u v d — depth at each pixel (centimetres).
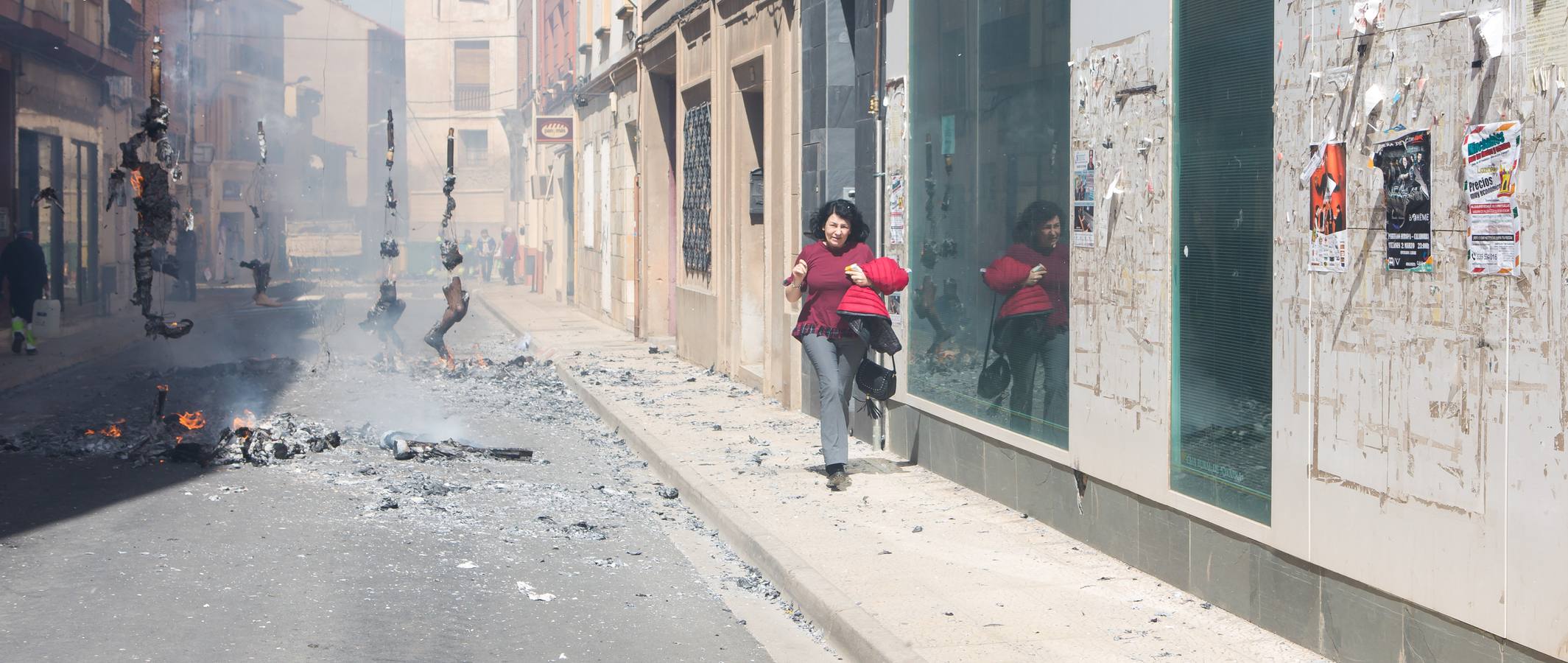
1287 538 522
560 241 3509
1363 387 475
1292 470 517
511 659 539
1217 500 572
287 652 537
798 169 1234
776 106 1328
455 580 657
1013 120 771
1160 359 609
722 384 1499
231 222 5550
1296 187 509
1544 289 393
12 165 2330
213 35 5259
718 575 689
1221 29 559
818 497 828
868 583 618
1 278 2225
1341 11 480
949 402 884
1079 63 678
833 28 1119
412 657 536
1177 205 595
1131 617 565
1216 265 567
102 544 714
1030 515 760
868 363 863
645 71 2106
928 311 922
